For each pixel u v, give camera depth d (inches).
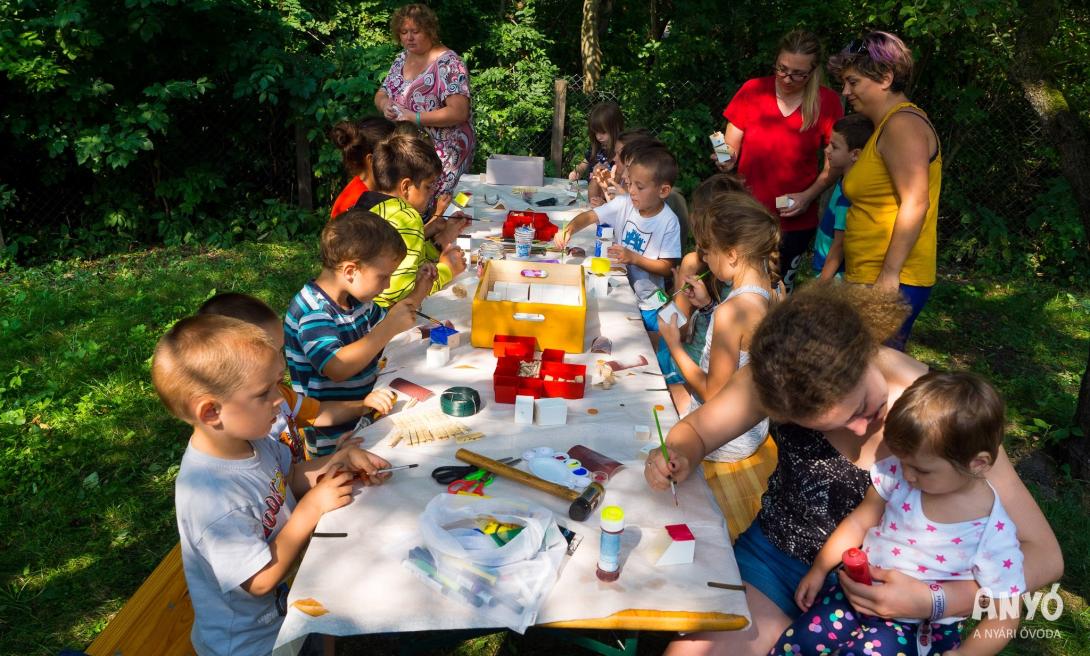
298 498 90.4
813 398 67.2
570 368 105.7
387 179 135.3
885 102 133.6
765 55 307.3
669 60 315.3
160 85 263.7
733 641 80.7
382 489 82.2
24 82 249.4
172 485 153.8
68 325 220.2
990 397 65.7
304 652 82.7
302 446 108.6
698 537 77.4
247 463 76.5
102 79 267.0
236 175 304.5
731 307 99.7
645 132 185.6
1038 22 168.9
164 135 275.9
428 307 132.5
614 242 172.1
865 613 73.3
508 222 171.3
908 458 68.5
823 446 82.1
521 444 91.5
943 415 65.1
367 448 89.9
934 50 290.0
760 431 109.0
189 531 73.7
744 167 200.7
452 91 205.0
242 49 278.8
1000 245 292.2
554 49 540.7
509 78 339.3
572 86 329.7
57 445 163.3
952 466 66.7
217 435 73.5
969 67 292.0
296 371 111.8
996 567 69.7
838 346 66.6
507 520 74.9
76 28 246.2
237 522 73.4
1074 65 278.8
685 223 180.2
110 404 179.9
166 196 285.0
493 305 115.4
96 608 123.6
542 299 126.0
